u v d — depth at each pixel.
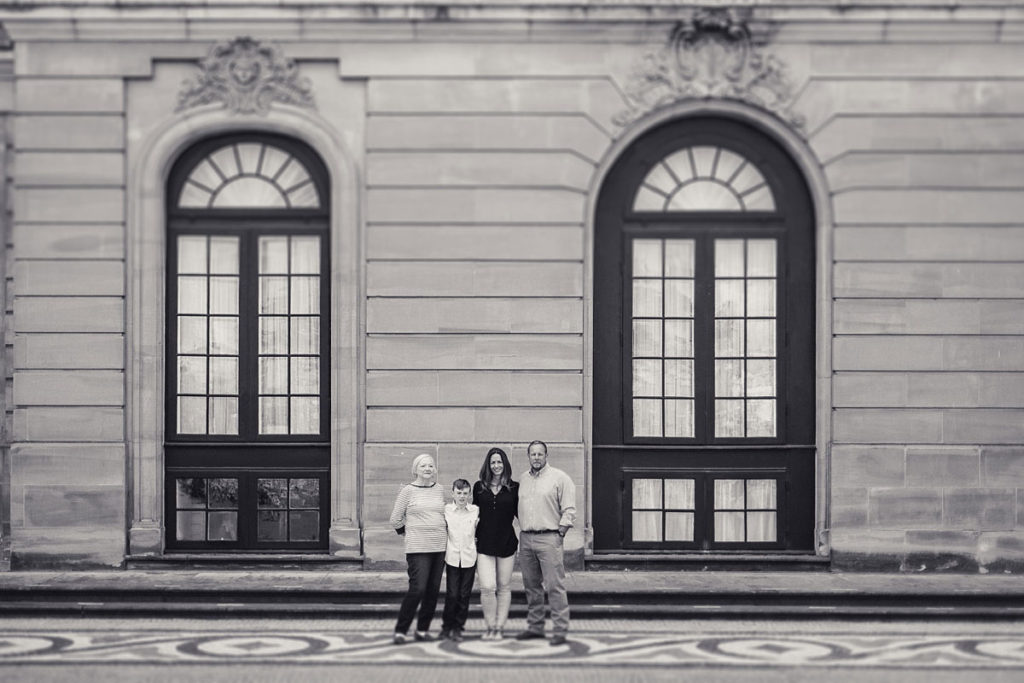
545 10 15.94
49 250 16.02
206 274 16.44
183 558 15.97
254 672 11.42
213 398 16.44
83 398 15.98
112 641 12.73
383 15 15.94
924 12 15.91
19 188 16.03
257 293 16.42
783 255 16.42
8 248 16.41
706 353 16.41
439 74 16.08
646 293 16.45
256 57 16.11
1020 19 15.90
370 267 16.05
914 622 13.86
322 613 13.98
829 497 16.12
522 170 16.08
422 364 16.03
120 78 16.03
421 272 16.06
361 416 16.12
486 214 16.06
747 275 16.41
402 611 12.64
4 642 12.68
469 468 15.99
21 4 15.84
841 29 16.03
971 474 16.00
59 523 15.91
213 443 16.34
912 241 16.08
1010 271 16.08
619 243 16.45
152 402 16.09
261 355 16.45
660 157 16.44
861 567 15.98
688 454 16.41
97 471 15.94
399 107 16.06
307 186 16.45
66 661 11.84
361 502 16.12
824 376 16.14
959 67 16.08
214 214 16.39
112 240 16.03
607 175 16.42
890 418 16.05
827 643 12.71
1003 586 14.80
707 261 16.45
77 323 16.00
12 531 15.91
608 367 16.44
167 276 16.38
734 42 16.12
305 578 15.23
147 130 16.12
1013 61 16.08
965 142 16.08
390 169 16.06
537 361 16.03
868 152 16.11
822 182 16.19
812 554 16.25
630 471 16.41
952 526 15.98
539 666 11.67
